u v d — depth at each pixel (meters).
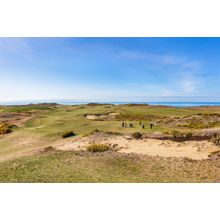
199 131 31.25
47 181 12.19
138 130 34.09
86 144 27.00
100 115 66.31
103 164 17.22
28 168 15.41
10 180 12.39
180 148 24.03
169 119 49.12
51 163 16.91
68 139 32.78
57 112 80.12
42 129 43.34
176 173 15.65
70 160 17.98
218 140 25.55
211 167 16.70
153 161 18.41
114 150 23.48
